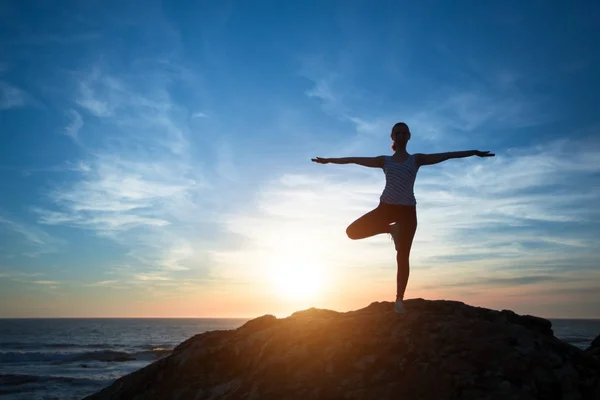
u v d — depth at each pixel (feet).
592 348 20.31
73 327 515.91
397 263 18.76
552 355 14.84
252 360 17.70
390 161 19.12
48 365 130.31
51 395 73.36
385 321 17.38
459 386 13.69
